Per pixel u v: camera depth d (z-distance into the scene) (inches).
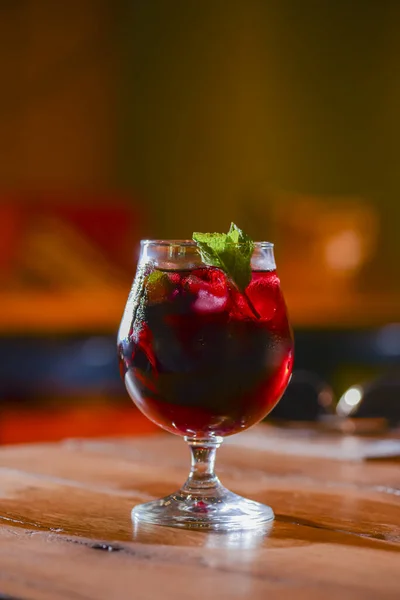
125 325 38.5
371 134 282.2
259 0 275.0
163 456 55.4
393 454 56.4
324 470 50.9
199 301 36.4
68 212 236.4
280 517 38.2
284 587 27.6
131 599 26.1
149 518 37.1
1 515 38.2
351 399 81.0
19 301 188.4
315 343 193.9
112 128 269.7
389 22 282.7
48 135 261.9
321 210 254.7
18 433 130.0
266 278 37.8
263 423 70.3
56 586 27.4
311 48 278.5
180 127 273.6
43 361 169.3
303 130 277.9
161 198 272.5
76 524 36.4
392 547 33.2
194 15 273.0
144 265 38.4
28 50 259.0
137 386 37.8
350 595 26.8
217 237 36.5
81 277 215.3
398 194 283.3
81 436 134.6
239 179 273.9
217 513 37.4
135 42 270.2
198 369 36.3
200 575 28.8
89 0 265.1
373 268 275.9
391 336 202.4
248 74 274.8
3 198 231.3
